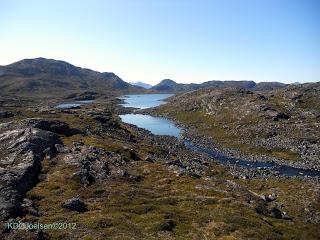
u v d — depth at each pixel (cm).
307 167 9000
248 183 7150
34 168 5375
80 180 5234
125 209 4228
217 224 3950
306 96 16638
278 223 4516
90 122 11512
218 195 5166
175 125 16925
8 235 3075
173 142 11944
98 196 4731
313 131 11738
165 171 6338
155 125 16900
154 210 4291
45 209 4069
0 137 6688
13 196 4069
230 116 15588
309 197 5969
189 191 5291
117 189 5028
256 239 3675
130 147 8544
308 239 4131
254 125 13412
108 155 6969
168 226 3753
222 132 13738
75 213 4000
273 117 13775
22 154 5809
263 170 8581
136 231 3541
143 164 6812
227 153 10769
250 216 4403
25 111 13125
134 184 5422
